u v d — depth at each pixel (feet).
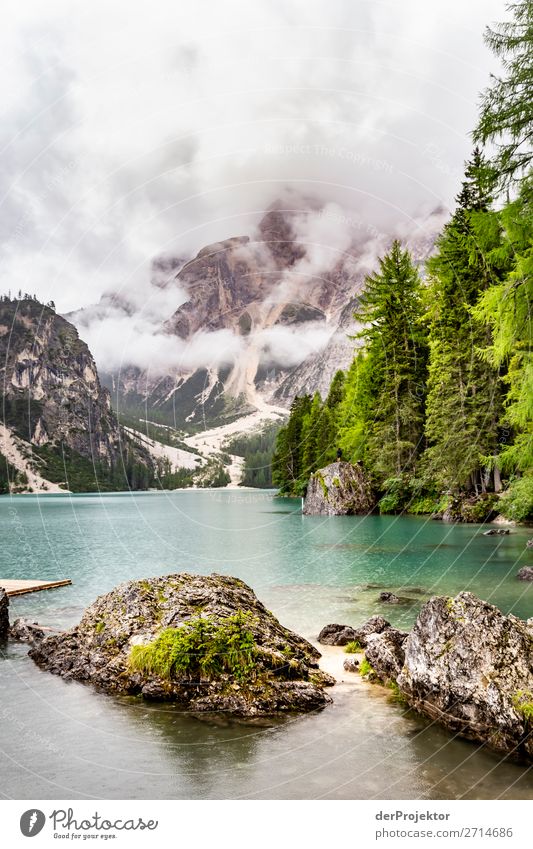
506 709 20.06
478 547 73.26
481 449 106.93
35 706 24.14
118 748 20.18
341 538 90.07
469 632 22.99
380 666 27.02
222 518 147.33
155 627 28.78
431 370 120.16
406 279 136.87
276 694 24.04
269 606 43.93
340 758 19.24
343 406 175.22
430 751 19.76
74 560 73.77
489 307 49.96
